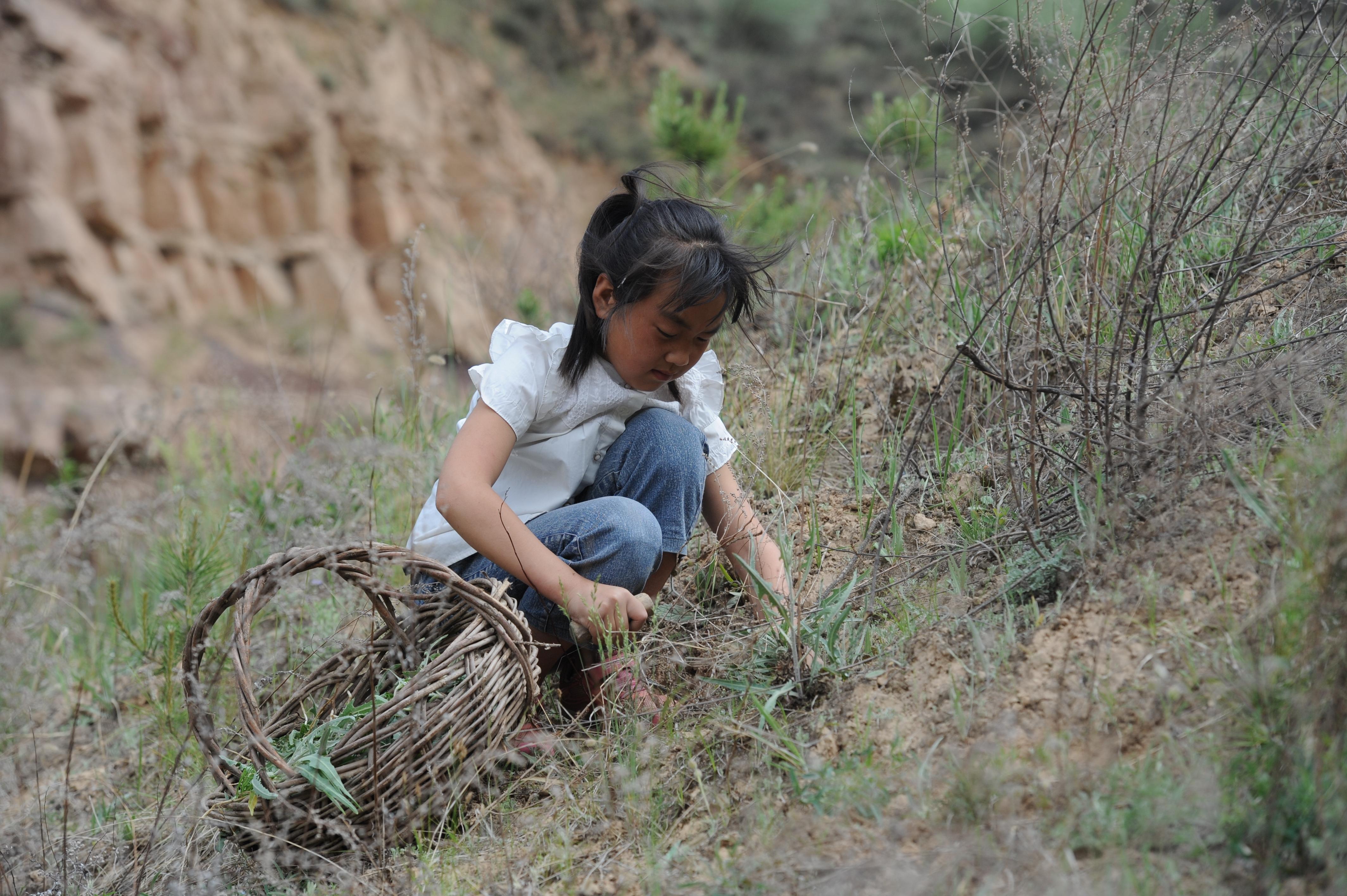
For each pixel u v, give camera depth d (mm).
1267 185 2209
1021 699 1548
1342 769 1223
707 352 2236
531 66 18250
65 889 1852
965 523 2025
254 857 1754
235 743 2000
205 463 3896
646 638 1947
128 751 2592
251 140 14258
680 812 1677
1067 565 1764
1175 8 1981
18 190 12320
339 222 14781
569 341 1998
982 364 1906
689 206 1911
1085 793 1374
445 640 1930
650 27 19172
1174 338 2113
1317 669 1326
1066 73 2191
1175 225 1866
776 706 1795
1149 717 1447
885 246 3078
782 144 14922
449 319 3852
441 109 16391
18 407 10648
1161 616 1581
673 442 2014
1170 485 1748
